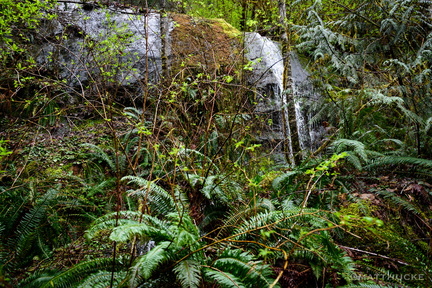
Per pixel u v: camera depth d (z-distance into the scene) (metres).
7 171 3.05
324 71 4.28
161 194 2.38
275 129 5.78
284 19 5.21
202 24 6.66
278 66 6.98
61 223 2.79
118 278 1.75
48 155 4.32
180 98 4.40
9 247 2.20
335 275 1.94
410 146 3.60
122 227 1.63
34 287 1.78
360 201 2.74
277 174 3.69
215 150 4.21
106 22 6.39
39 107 4.89
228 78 4.07
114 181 3.60
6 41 4.07
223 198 2.98
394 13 3.90
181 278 1.57
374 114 4.19
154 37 6.31
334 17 6.00
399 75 3.77
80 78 5.68
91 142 4.82
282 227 2.13
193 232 2.03
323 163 2.29
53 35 5.95
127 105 5.62
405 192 2.92
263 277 1.56
